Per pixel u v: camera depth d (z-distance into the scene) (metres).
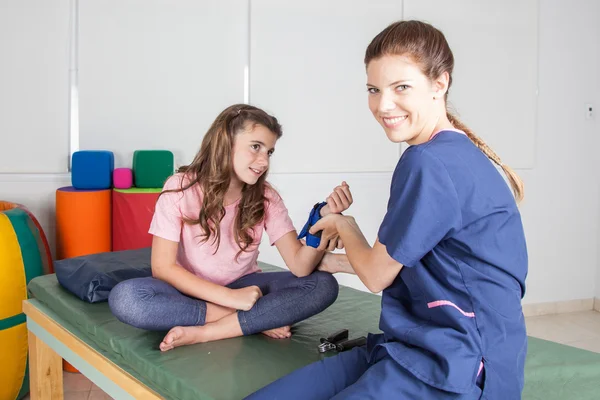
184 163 2.91
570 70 3.65
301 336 1.52
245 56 2.98
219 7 2.91
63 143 2.69
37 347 1.88
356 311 1.75
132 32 2.76
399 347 1.05
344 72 3.19
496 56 3.47
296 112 3.11
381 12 3.24
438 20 3.34
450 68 1.10
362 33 3.21
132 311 1.40
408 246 1.01
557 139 3.64
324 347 1.41
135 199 2.50
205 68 2.91
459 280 1.03
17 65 2.58
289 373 1.21
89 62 2.69
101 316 1.60
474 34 3.41
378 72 1.07
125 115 2.78
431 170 1.00
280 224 1.67
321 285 1.56
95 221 2.50
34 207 2.66
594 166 3.75
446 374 0.97
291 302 1.52
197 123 2.92
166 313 1.43
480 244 1.02
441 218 1.00
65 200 2.46
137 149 2.81
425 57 1.05
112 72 2.74
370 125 3.28
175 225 1.54
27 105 2.61
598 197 3.77
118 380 1.40
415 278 1.07
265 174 1.63
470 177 1.02
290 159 3.12
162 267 1.51
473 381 0.99
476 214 1.01
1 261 2.07
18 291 2.12
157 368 1.29
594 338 3.12
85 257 1.97
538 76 3.58
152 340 1.44
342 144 3.22
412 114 1.08
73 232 2.47
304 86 3.11
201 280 1.51
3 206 2.47
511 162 3.54
